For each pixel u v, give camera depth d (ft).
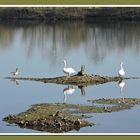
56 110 125.59
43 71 193.26
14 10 413.80
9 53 247.91
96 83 167.94
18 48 269.03
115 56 234.99
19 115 120.57
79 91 153.89
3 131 109.60
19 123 114.83
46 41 302.45
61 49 266.77
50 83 167.84
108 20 406.82
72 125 113.29
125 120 118.83
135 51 251.39
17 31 354.13
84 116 120.88
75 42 297.94
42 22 412.57
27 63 214.69
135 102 135.54
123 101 136.05
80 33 341.21
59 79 171.12
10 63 213.87
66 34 336.70
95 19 409.90
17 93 150.51
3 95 147.64
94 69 197.16
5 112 125.90
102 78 171.83
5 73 187.62
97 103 134.82
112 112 125.39
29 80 173.78
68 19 412.36
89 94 148.56
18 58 230.07
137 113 124.67
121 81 170.91
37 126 113.29
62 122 113.60
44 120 114.62
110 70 194.59
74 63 215.51
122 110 127.34
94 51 256.52
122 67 185.57
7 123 115.55
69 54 246.47
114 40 301.43
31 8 413.18
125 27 372.58
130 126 114.42
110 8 409.49
